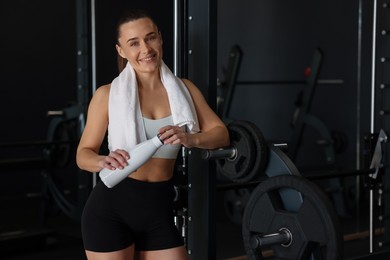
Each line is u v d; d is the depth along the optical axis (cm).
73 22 564
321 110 579
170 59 317
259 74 600
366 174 361
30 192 540
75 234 459
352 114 548
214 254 258
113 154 202
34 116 564
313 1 571
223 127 226
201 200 258
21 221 477
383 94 366
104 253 208
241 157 236
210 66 251
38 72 561
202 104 227
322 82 546
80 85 433
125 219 209
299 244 226
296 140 548
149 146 202
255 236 231
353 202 509
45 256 409
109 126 211
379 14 375
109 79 389
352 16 541
